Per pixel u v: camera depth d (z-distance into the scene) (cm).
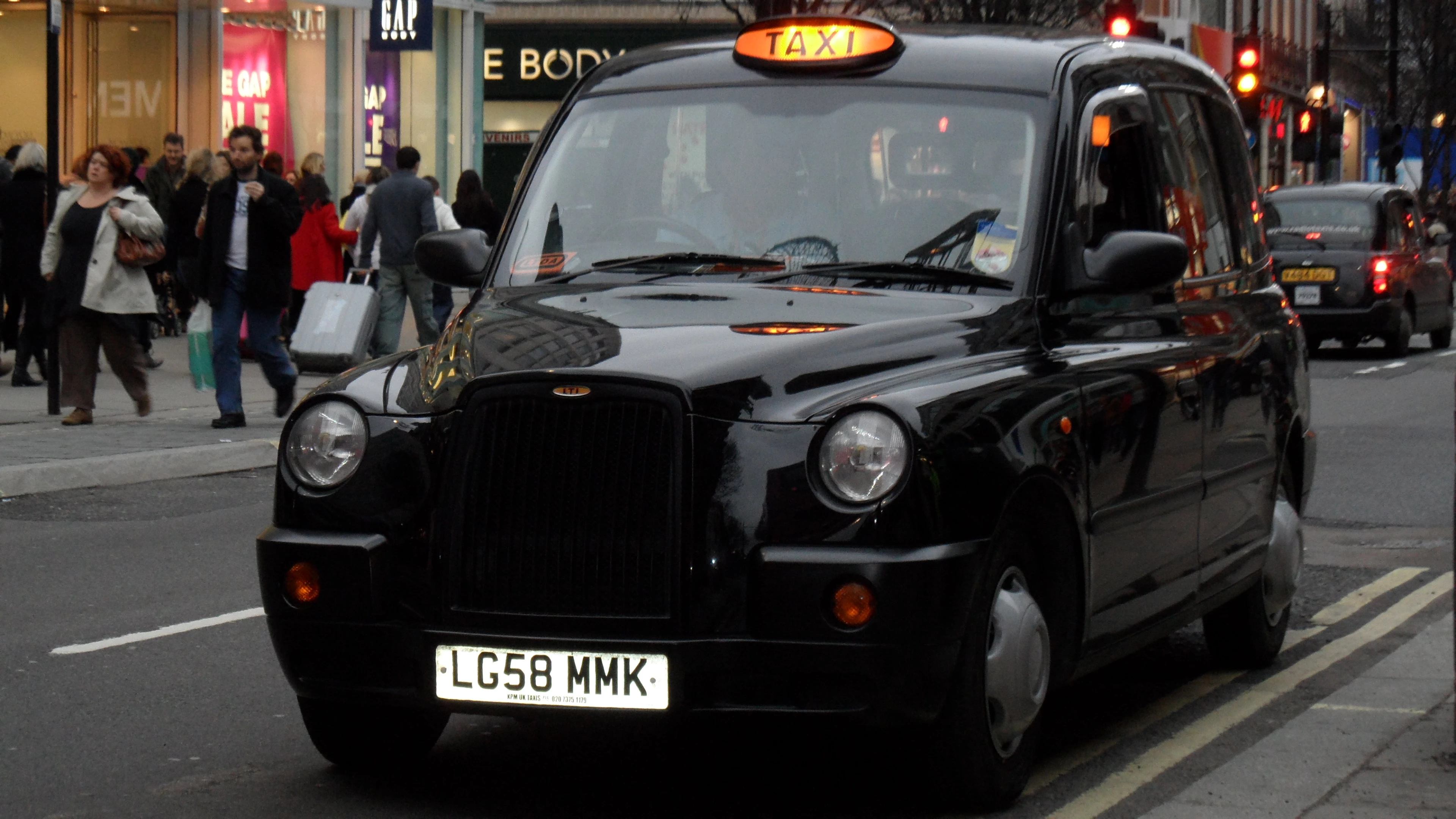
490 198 3181
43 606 1193
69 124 3828
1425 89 8038
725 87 884
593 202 875
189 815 746
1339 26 9525
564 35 6488
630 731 880
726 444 678
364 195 2992
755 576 668
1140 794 775
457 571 696
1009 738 730
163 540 1454
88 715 915
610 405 685
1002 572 717
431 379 733
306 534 722
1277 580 1044
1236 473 960
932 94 854
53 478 1706
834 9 3369
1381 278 3538
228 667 1024
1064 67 864
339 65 4306
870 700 670
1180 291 929
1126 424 805
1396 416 2527
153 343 3152
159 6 3853
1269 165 8075
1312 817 727
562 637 682
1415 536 1541
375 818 743
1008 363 757
